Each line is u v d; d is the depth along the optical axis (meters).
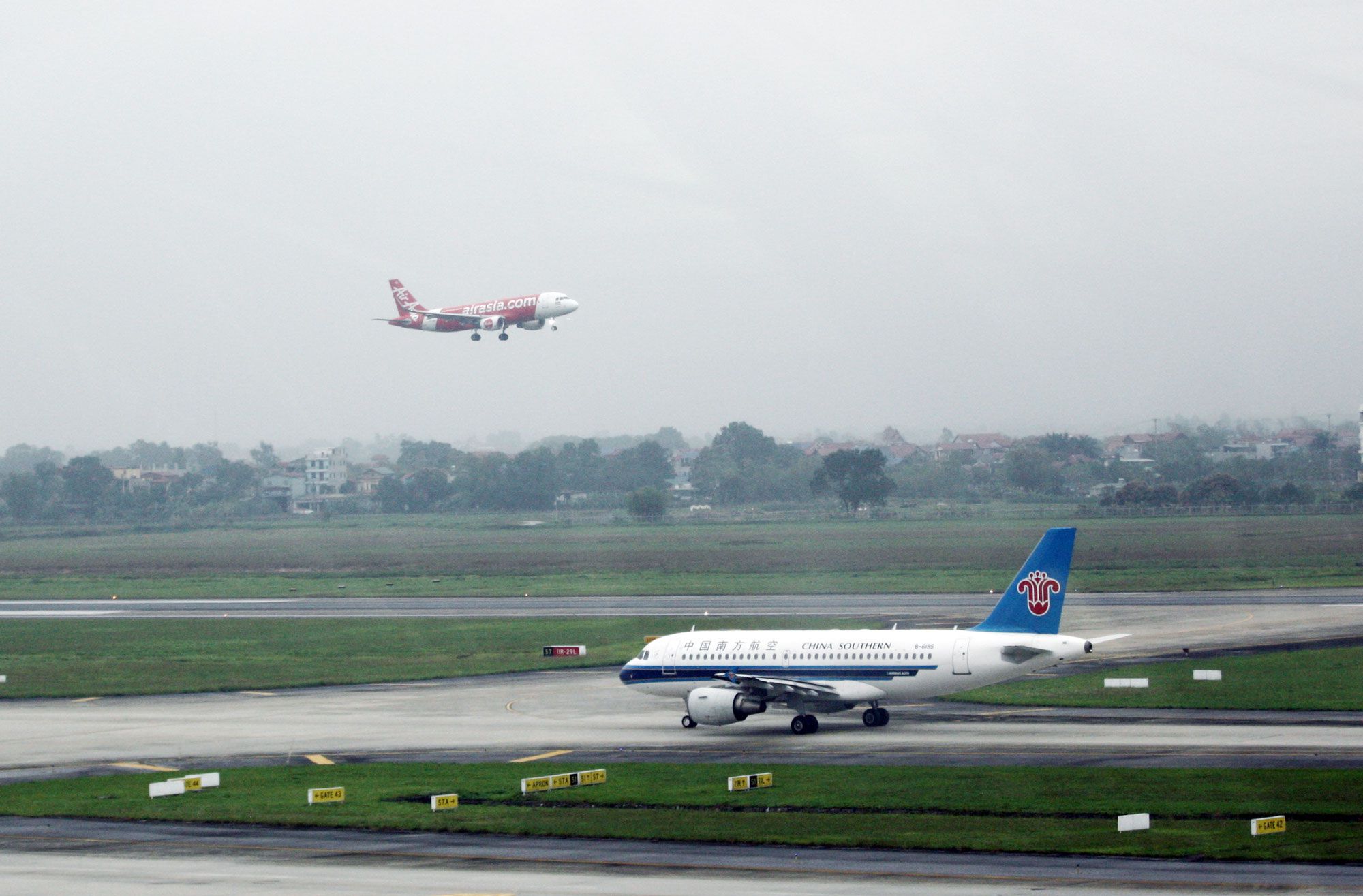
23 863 109.44
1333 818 111.81
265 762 159.75
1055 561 169.00
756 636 183.12
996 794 124.88
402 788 139.00
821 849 107.19
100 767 159.88
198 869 105.94
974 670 168.12
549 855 107.88
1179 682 199.62
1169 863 99.19
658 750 161.25
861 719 183.12
